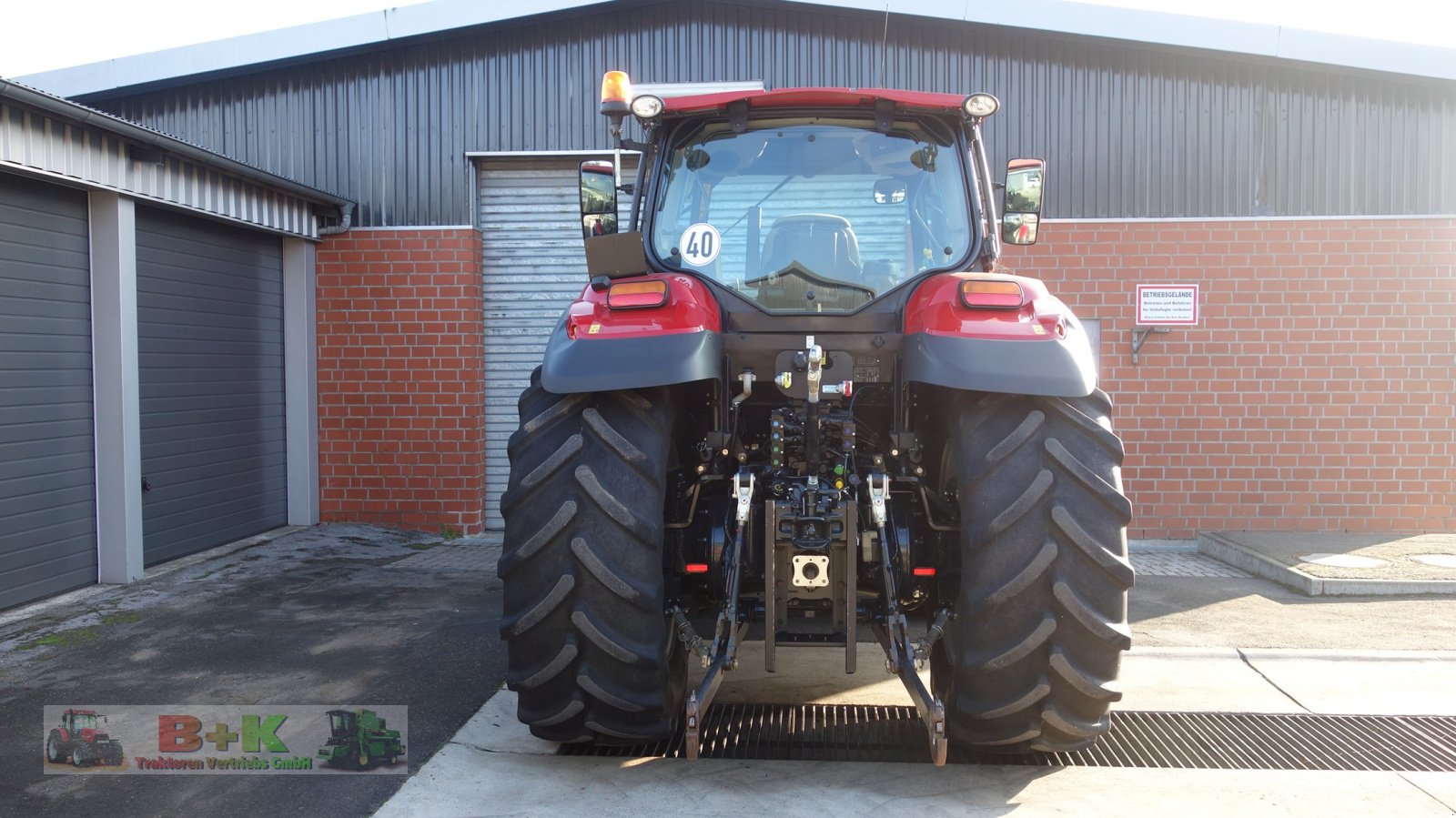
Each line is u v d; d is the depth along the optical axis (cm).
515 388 862
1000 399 306
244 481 777
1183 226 803
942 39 812
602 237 327
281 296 831
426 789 316
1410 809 304
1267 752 353
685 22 821
